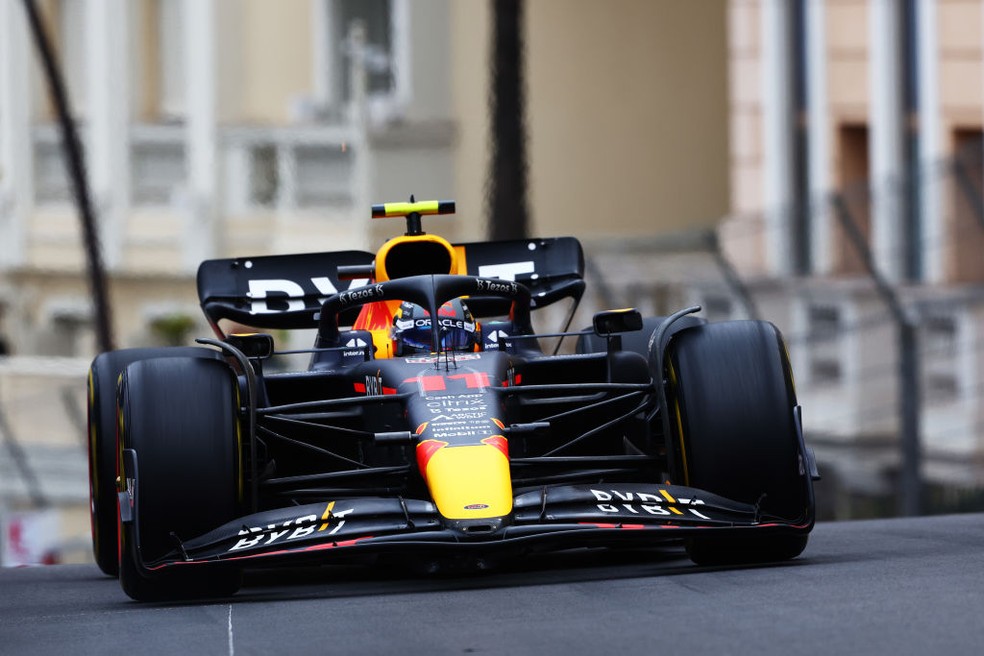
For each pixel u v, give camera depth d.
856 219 60.50
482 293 26.70
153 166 93.94
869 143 72.56
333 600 21.91
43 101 94.81
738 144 78.69
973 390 56.84
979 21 65.12
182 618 20.94
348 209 91.62
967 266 57.03
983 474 56.34
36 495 71.44
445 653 17.23
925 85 67.94
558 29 94.44
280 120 92.56
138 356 27.39
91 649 18.73
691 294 61.34
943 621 17.66
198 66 92.62
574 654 16.86
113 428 26.72
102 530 27.02
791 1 75.38
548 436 27.20
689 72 96.38
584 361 26.61
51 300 94.94
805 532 22.94
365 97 91.75
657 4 95.75
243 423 23.73
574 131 94.88
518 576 23.78
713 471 23.19
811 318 61.78
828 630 17.45
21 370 82.00
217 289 30.67
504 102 62.72
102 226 93.19
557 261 31.28
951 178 57.34
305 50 92.69
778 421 23.27
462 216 92.88
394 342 26.55
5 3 94.06
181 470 22.33
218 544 22.00
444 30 92.69
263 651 17.92
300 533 21.73
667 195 96.00
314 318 31.08
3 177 94.88
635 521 21.98
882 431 59.03
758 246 63.69
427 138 92.50
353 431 24.08
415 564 22.27
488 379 24.16
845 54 72.31
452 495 21.75
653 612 19.16
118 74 93.56
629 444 27.20
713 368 23.50
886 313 58.88
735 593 20.36
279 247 91.94
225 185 92.62
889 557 23.95
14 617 22.47
